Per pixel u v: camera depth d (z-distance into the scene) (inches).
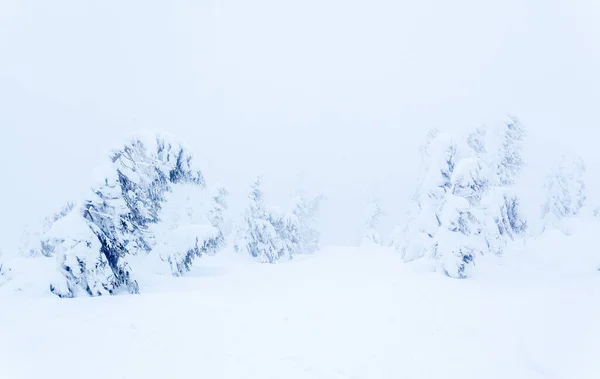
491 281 541.3
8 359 251.6
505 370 262.7
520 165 1034.7
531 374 259.4
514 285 503.8
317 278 627.5
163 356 267.9
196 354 273.3
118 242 474.6
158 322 335.0
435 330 329.7
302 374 247.9
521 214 843.4
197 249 662.5
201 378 238.8
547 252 785.6
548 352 287.4
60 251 440.8
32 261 577.3
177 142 593.9
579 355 279.0
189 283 576.1
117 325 323.9
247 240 1088.2
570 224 979.9
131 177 520.7
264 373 247.8
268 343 297.6
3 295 444.5
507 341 306.5
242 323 342.0
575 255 722.8
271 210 1214.3
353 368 258.5
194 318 349.7
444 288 488.1
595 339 298.2
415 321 351.9
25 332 300.4
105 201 470.3
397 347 294.2
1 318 335.6
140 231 584.4
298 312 379.9
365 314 374.3
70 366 247.1
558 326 329.7
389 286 509.0
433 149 713.0
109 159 506.0
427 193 707.4
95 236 455.2
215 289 514.0
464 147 802.2
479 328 334.0
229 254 1081.4
